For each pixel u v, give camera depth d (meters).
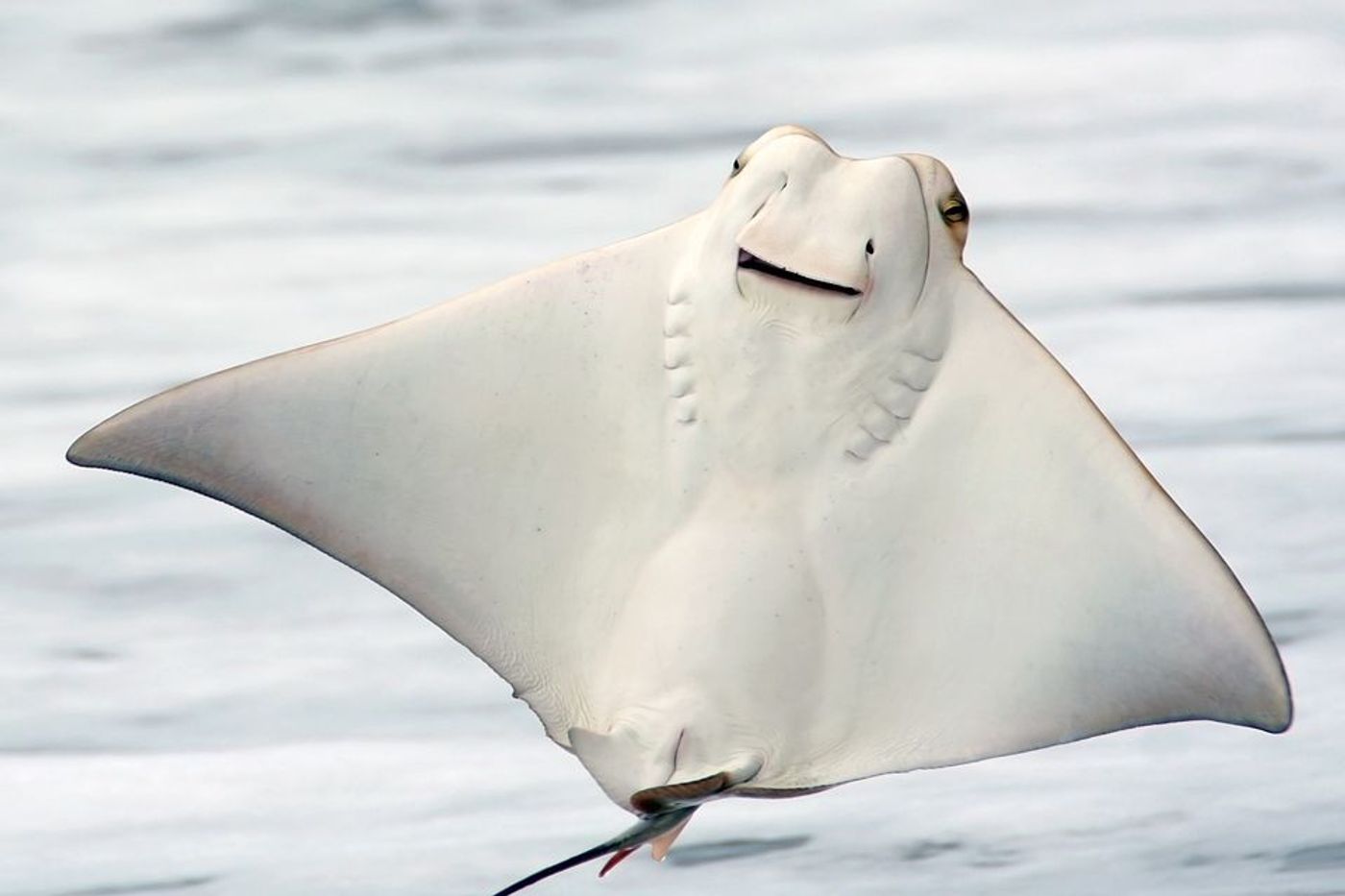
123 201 32.84
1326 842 15.41
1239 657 9.86
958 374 10.41
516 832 16.06
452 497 11.10
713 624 10.38
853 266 10.17
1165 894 14.70
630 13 40.88
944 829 16.02
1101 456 10.16
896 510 10.48
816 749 10.49
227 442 11.01
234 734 17.73
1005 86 36.88
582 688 10.97
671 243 10.78
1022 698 10.34
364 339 11.02
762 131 35.22
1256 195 32.09
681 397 10.65
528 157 34.50
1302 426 23.97
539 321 10.90
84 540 21.80
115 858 15.59
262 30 40.06
